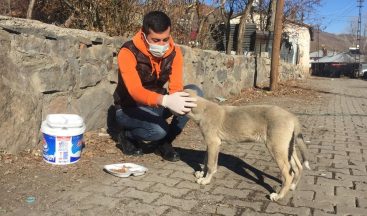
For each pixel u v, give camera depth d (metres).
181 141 6.64
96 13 8.20
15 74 5.01
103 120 6.62
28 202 4.01
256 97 12.80
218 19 16.53
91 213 3.84
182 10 10.88
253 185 4.69
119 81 5.35
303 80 26.47
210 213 3.92
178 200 4.19
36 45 5.29
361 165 5.62
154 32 4.85
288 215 3.92
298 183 4.73
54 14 9.68
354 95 16.39
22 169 4.75
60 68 5.65
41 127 5.20
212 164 4.64
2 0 9.66
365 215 3.97
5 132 4.90
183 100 4.62
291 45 35.56
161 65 5.20
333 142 7.00
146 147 5.94
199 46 13.09
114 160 5.36
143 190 4.41
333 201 4.28
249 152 6.08
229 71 12.13
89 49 6.25
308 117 9.66
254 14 29.42
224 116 4.58
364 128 8.45
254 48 22.84
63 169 4.88
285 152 4.23
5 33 4.87
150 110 5.29
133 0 8.33
